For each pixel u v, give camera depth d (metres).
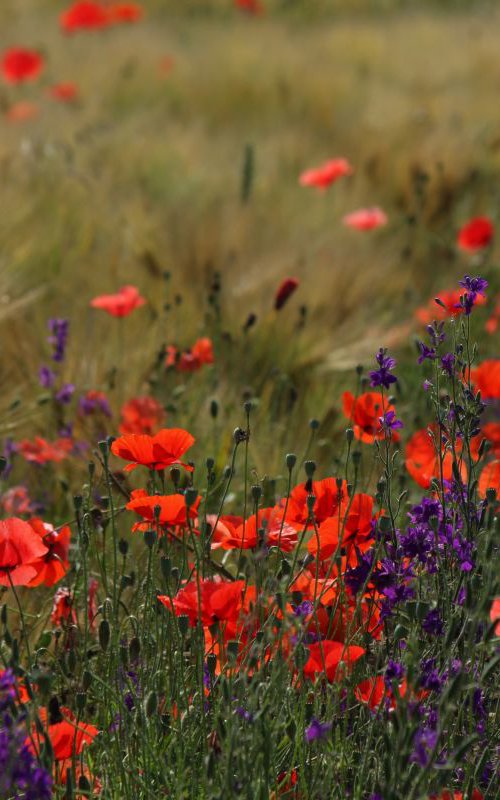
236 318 5.23
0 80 13.19
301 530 3.87
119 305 4.37
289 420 4.35
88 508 3.79
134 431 4.15
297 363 4.86
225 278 6.06
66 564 3.82
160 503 3.73
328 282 5.94
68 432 4.20
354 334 5.32
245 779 3.61
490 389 4.04
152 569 3.74
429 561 3.74
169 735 3.71
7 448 4.15
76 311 5.07
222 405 4.29
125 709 3.68
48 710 3.70
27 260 5.70
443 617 3.71
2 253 5.59
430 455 3.95
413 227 6.96
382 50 16.64
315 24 21.78
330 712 3.66
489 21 20.47
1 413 4.31
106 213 6.75
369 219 6.06
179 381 4.41
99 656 3.80
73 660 3.73
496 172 8.71
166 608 3.75
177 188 8.39
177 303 4.70
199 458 4.16
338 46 16.97
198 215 7.24
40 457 4.14
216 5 22.30
